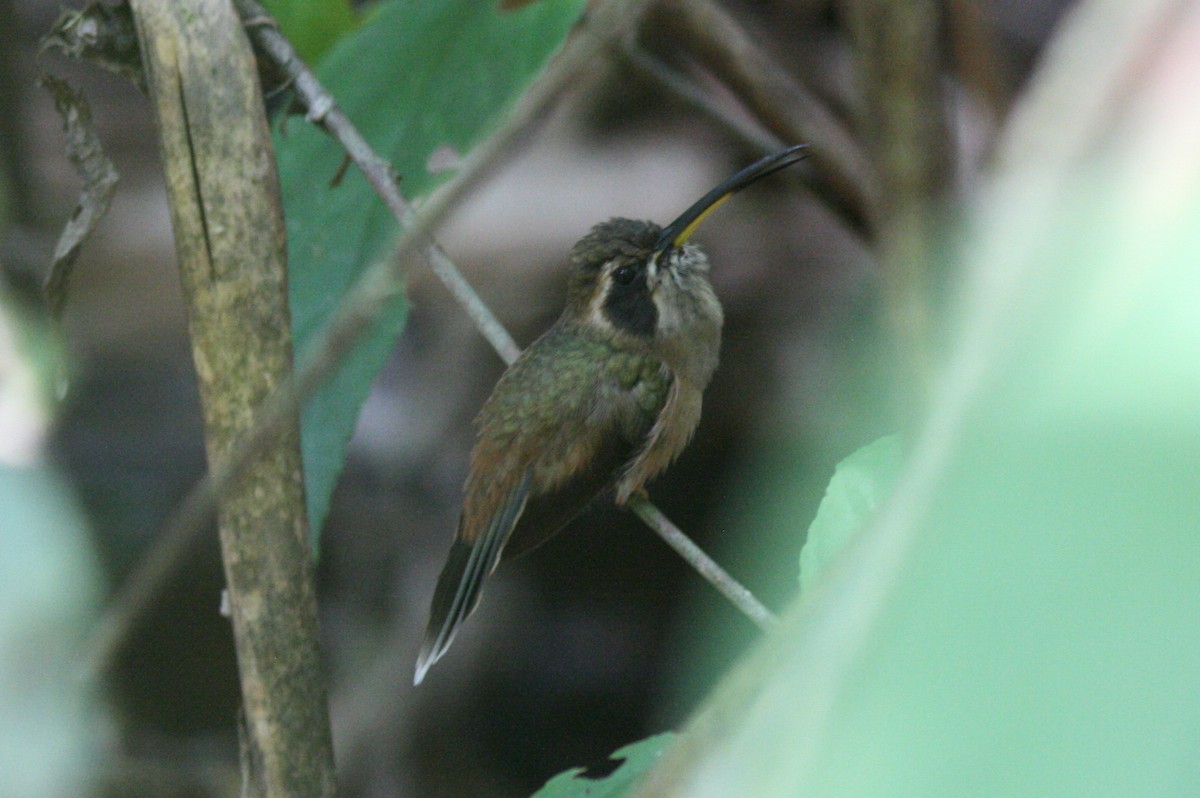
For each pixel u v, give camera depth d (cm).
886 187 219
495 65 224
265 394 220
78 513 225
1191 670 41
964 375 48
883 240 217
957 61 223
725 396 238
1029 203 49
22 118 232
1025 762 41
